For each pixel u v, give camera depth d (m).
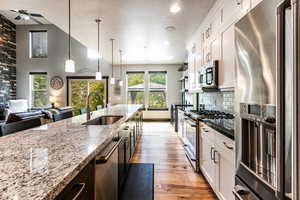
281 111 1.00
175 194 2.60
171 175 3.19
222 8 2.88
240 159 1.59
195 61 4.92
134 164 3.69
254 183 1.37
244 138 1.54
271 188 1.17
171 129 7.43
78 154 1.18
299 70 0.85
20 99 9.10
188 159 3.91
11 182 0.82
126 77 9.71
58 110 4.46
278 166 1.01
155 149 4.69
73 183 1.00
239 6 2.26
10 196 0.71
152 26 4.30
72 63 3.19
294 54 0.87
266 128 1.26
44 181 0.82
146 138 5.87
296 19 0.86
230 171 1.90
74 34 4.87
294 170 0.87
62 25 4.21
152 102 9.70
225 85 2.74
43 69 9.22
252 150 1.46
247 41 1.45
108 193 1.65
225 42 2.75
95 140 1.54
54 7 3.34
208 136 2.66
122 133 2.58
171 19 3.88
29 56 9.17
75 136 1.68
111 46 6.11
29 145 1.39
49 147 1.34
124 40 5.42
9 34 8.66
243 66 1.52
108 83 9.50
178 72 9.63
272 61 1.14
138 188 2.76
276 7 1.05
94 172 1.32
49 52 9.21
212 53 3.42
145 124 8.70
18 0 3.08
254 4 1.88
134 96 9.74
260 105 1.30
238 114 1.62
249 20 1.42
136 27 4.36
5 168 0.97
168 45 5.97
